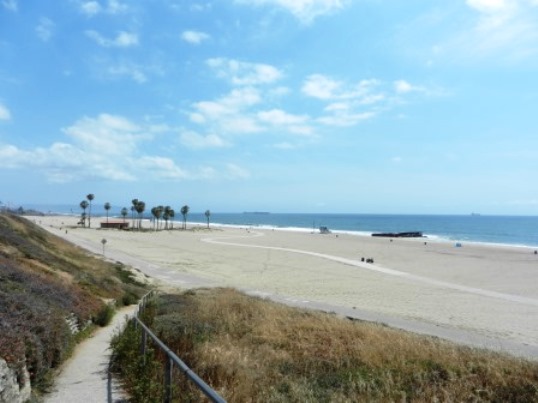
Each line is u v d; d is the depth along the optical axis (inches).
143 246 3068.4
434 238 5014.8
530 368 435.8
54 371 370.6
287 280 1701.5
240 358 392.8
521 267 2176.4
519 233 6289.4
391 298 1336.1
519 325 988.6
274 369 397.7
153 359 311.3
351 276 1822.1
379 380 388.8
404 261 2413.9
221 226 7760.8
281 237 4448.8
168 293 1155.3
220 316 683.4
